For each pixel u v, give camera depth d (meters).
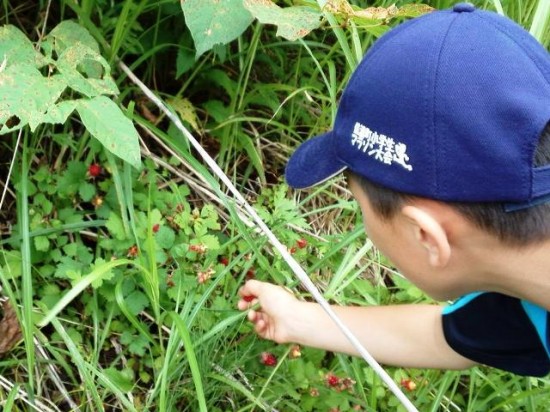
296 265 1.32
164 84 1.85
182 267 1.55
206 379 1.48
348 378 1.58
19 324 1.47
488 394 1.76
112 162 1.54
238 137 1.82
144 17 1.76
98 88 1.38
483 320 1.39
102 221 1.55
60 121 1.30
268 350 1.59
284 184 1.84
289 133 1.93
